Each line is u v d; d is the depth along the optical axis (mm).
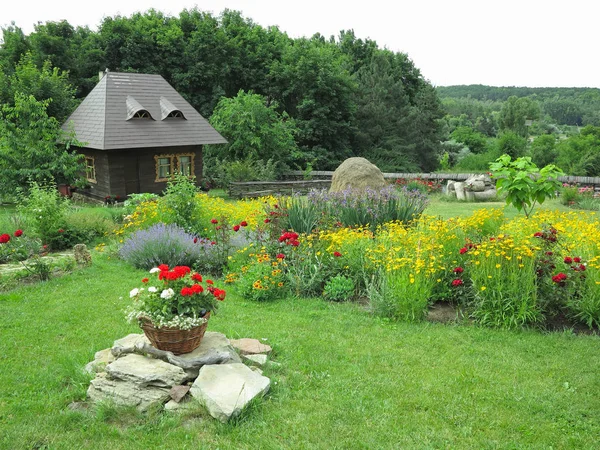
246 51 33656
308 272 7812
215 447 3775
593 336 5875
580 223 8336
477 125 81312
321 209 10523
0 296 7281
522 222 8656
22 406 4301
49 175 17516
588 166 43531
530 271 6285
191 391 4277
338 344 5688
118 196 18828
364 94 37469
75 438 3875
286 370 5008
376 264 7551
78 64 29656
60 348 5523
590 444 3811
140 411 4129
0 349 5500
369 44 46594
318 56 33219
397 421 4125
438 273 7102
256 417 4141
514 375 4910
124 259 9648
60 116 22031
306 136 32062
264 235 9023
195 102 31734
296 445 3797
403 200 11227
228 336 5820
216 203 12734
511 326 6168
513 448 3766
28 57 23078
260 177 24141
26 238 10305
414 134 38594
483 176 19922
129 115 19344
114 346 4859
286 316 6629
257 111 25906
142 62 31266
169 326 4520
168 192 11664
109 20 32062
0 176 17344
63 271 8773
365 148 36625
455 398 4469
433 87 44062
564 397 4488
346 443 3826
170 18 35156
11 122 18250
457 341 5789
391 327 6223
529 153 49531
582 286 6320
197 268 9117
